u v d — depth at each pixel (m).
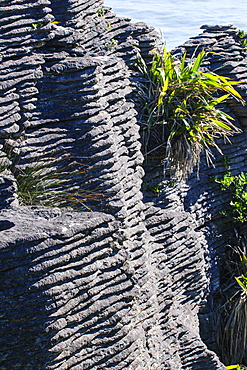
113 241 7.03
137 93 9.36
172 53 10.86
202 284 10.31
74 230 6.38
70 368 6.54
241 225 11.39
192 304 10.22
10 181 6.84
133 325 7.27
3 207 6.78
